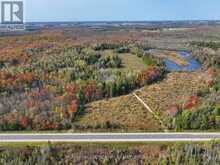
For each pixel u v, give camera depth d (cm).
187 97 9044
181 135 6606
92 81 9912
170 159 5762
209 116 7262
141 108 8512
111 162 5822
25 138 6412
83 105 8731
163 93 9625
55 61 12088
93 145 6081
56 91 9188
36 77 10125
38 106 8194
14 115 7625
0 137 6481
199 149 5931
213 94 9306
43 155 5809
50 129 7094
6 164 5647
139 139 6362
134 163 5772
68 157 5847
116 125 7275
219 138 6378
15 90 9425
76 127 7125
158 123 7556
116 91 9531
